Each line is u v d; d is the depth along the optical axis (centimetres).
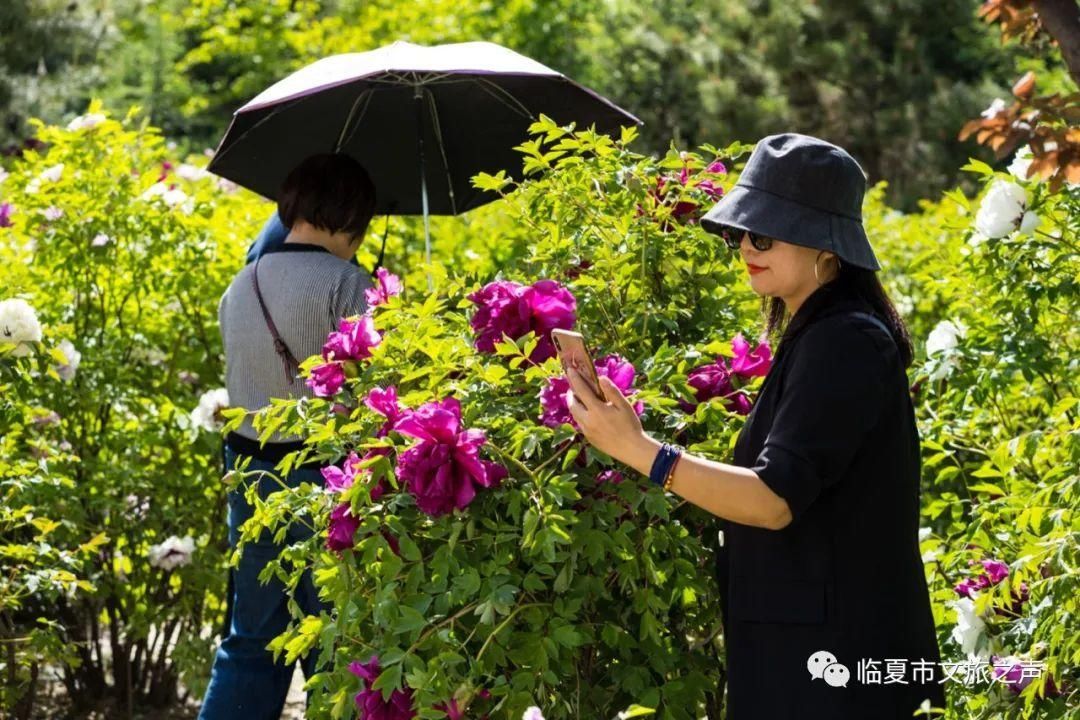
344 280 389
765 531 262
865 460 257
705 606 317
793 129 1680
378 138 456
